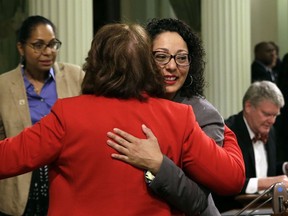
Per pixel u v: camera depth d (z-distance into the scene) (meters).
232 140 2.96
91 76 2.69
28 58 4.79
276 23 12.06
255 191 5.08
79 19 6.38
